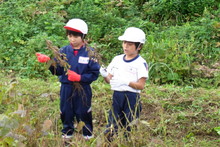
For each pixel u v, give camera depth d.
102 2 9.91
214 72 6.89
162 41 7.66
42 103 5.36
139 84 3.93
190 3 9.16
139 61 3.99
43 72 7.19
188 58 7.14
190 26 8.42
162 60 7.09
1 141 3.00
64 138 3.78
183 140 4.47
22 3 9.50
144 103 5.49
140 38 3.95
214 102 5.39
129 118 3.97
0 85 3.86
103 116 5.10
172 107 5.36
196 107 5.28
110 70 4.13
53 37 7.82
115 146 3.53
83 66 4.02
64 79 4.07
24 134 3.20
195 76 6.94
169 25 9.12
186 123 4.86
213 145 4.34
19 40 7.84
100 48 7.94
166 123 4.86
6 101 3.80
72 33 3.97
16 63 7.41
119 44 8.11
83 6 9.21
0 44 7.76
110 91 5.93
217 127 4.60
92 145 3.62
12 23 8.52
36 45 7.61
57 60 3.85
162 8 9.28
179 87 6.39
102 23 8.72
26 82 6.34
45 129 3.29
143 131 3.90
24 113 3.21
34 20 8.66
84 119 4.16
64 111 4.13
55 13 8.73
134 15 9.52
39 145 3.33
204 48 7.77
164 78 6.89
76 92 4.06
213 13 8.91
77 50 4.06
